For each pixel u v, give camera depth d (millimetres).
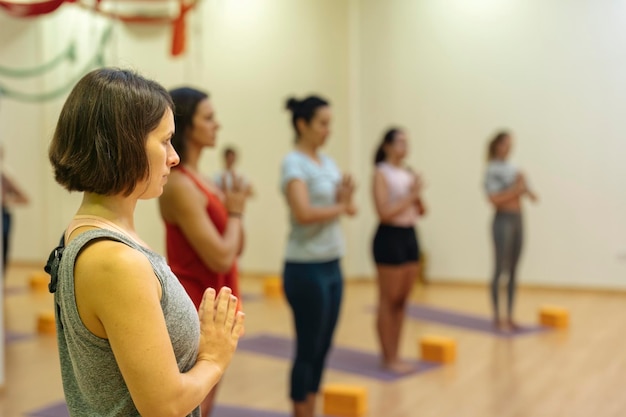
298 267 3119
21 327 6082
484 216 8312
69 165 1156
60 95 10156
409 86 8648
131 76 1204
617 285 7625
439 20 8445
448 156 8469
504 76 8125
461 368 4746
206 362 1237
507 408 3898
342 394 3828
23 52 10398
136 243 1184
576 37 7738
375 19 8781
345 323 6309
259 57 9078
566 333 5785
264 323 6293
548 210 7926
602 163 7664
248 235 9281
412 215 4504
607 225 7656
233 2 9180
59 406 3941
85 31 9898
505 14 8094
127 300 1092
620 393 4141
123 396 1161
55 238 10359
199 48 9375
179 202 2254
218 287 2369
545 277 7969
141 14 9477
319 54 8750
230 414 3820
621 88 7551
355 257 8906
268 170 9125
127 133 1153
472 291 8000
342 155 8820
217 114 9352
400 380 4477
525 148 8039
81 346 1148
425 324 6184
